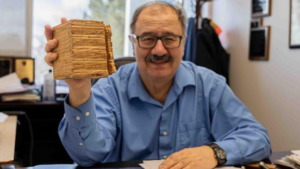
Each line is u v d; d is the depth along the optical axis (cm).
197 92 125
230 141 102
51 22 242
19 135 203
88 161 93
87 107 86
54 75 72
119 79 124
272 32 201
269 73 203
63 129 91
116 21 263
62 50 68
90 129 90
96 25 65
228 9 245
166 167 87
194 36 236
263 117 208
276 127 197
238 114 120
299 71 179
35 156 208
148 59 114
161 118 118
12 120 157
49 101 202
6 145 110
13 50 230
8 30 227
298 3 179
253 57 216
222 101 124
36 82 240
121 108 118
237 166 97
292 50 185
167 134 118
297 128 180
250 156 99
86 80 81
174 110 121
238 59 233
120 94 120
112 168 91
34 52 239
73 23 63
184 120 121
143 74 118
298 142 179
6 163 94
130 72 127
